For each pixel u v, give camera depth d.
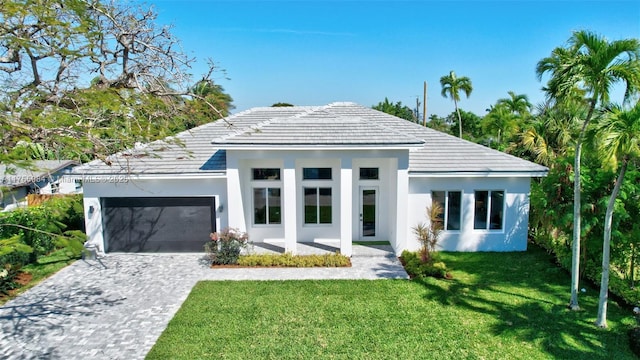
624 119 8.73
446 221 17.58
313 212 18.95
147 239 17.86
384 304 11.93
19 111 9.48
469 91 41.78
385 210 18.88
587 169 12.54
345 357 9.09
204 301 12.24
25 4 9.02
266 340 9.84
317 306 11.81
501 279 14.01
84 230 20.62
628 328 10.28
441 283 13.65
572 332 10.14
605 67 9.13
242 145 15.63
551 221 14.78
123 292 13.19
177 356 9.16
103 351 9.51
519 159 17.61
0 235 14.98
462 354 9.20
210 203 17.61
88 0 11.73
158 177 16.73
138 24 13.44
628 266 12.91
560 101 9.90
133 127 12.24
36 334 10.34
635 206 12.00
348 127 17.03
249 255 16.17
